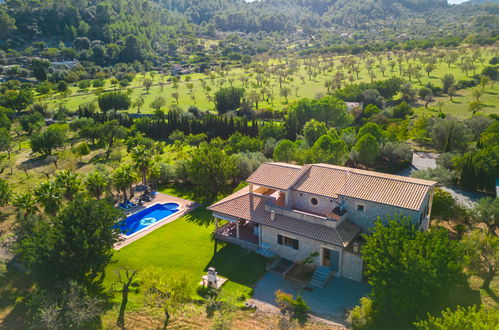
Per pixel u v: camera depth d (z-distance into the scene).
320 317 35.34
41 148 93.31
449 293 35.97
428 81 185.62
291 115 98.00
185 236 51.16
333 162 65.75
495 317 25.17
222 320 34.62
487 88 165.12
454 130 85.12
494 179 60.56
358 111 124.75
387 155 76.81
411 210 39.16
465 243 39.12
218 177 62.56
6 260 47.03
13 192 70.12
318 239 41.09
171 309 34.88
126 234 53.62
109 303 38.44
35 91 193.12
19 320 36.84
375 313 33.72
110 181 62.66
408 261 31.89
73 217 40.53
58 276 37.41
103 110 154.50
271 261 43.69
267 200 48.31
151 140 99.00
